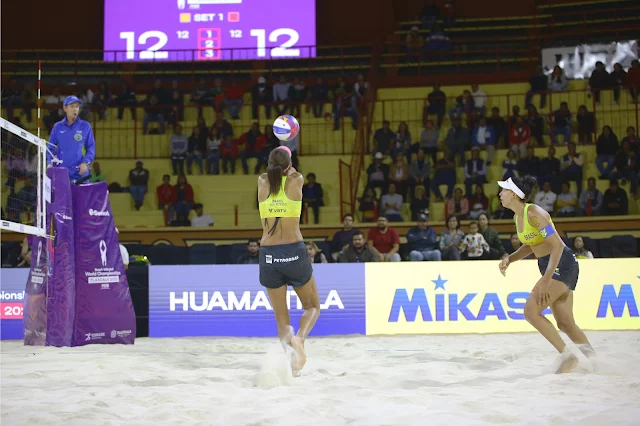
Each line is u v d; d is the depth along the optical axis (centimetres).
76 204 1313
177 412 618
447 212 2414
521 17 3403
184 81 3359
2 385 795
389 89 3181
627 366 884
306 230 2398
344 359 1060
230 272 1551
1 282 1526
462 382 793
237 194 2719
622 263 1568
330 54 3428
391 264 1559
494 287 1551
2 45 3434
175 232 2439
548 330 882
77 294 1299
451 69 3303
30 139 1202
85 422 586
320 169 2792
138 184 2667
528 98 2856
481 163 2589
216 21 3262
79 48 3472
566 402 654
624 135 2861
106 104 3045
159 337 1524
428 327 1544
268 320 1539
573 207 2434
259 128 2903
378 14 3462
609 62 3130
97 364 981
